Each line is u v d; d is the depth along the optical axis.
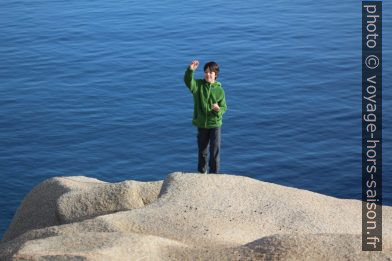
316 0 85.12
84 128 49.03
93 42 69.69
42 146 46.28
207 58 64.25
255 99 53.38
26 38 71.00
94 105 53.25
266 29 73.12
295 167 42.31
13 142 46.84
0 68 62.12
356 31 71.38
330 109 51.22
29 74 60.56
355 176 40.91
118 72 60.78
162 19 77.69
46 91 56.38
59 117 51.03
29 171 43.00
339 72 59.34
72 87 57.25
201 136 14.81
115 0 87.19
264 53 65.00
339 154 43.75
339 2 83.19
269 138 46.38
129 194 12.60
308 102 52.75
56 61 63.88
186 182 12.42
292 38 69.81
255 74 59.31
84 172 43.06
